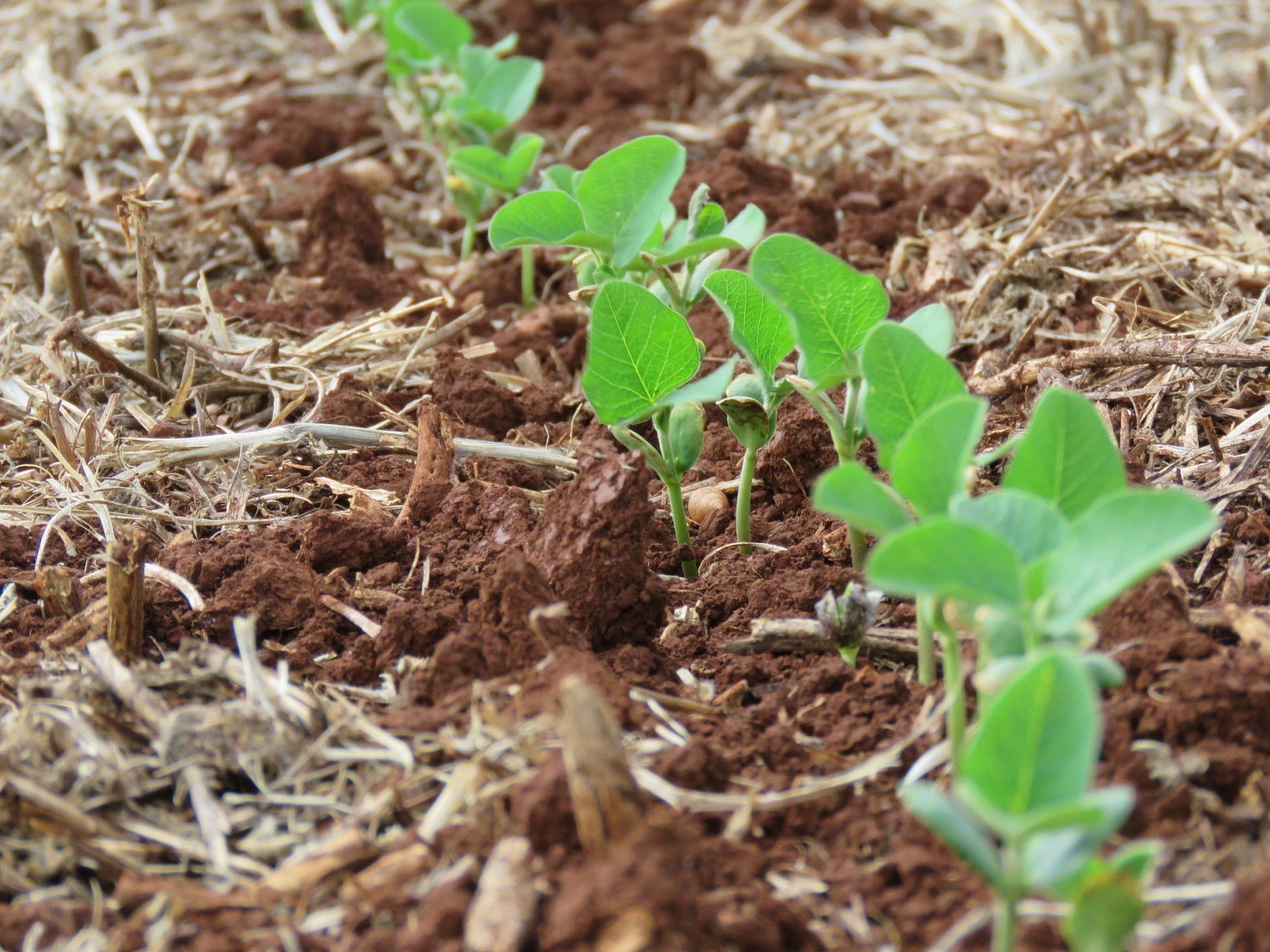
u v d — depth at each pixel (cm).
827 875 83
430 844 83
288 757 86
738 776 86
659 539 98
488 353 111
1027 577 80
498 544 95
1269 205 116
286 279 117
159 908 82
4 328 111
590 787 81
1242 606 90
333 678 90
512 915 81
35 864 83
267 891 83
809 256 88
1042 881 77
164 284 118
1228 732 85
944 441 82
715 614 94
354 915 82
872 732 87
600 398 92
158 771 85
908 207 120
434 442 99
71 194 130
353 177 120
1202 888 82
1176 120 138
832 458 100
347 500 101
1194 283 109
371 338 110
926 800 78
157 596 93
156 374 107
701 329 112
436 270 121
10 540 96
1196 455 98
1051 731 78
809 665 90
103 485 99
